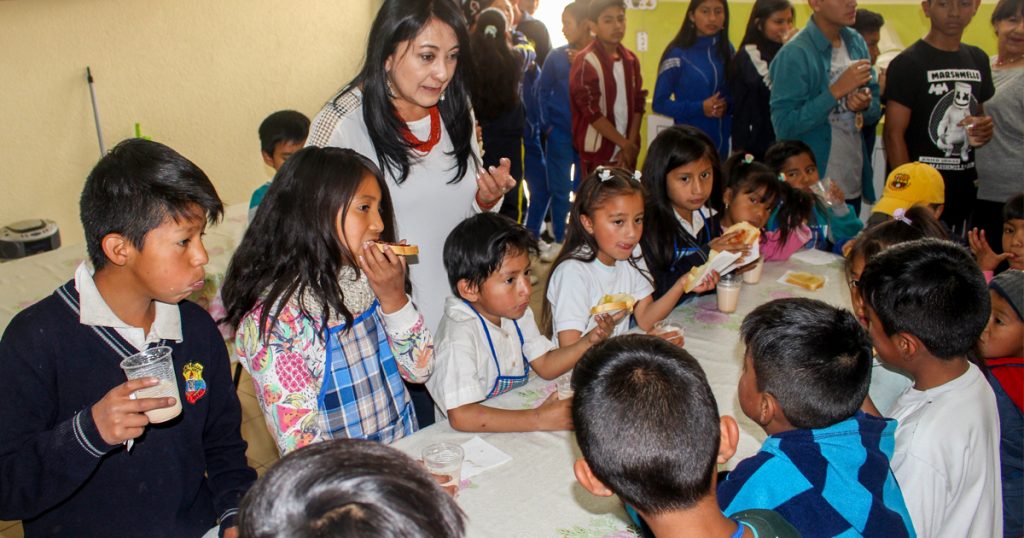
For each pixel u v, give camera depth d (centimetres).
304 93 529
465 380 166
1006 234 252
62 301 125
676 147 237
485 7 485
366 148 196
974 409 139
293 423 131
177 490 137
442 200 207
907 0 469
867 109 395
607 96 457
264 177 520
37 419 121
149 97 450
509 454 154
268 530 55
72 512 129
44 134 412
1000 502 153
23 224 401
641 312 224
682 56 457
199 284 125
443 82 188
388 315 151
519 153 443
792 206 287
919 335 137
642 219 212
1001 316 176
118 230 117
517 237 174
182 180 119
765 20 420
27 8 392
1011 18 350
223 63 479
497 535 129
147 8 437
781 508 108
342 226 137
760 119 430
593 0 445
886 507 108
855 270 203
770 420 121
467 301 183
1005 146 358
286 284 134
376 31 185
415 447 156
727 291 233
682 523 93
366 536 53
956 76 351
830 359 113
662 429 90
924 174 290
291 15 507
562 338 209
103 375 127
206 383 142
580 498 139
